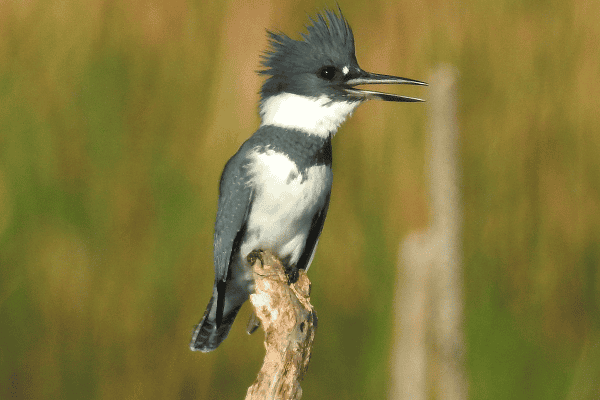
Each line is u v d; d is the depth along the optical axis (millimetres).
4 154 11031
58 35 12180
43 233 10797
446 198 9859
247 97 11773
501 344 10555
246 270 8250
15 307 10367
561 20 12789
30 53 11945
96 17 12344
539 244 11523
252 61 12023
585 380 10492
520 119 12148
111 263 10766
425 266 9688
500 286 11125
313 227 8344
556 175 11930
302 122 8180
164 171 11258
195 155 11461
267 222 7945
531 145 12023
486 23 12828
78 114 11508
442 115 10195
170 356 10586
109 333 10539
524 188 11820
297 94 8289
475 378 10180
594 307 11164
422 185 11180
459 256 9828
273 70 8477
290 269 8039
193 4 12438
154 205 11062
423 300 9656
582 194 11781
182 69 12039
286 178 7855
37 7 12383
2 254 10516
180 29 12312
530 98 12281
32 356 10305
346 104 8344
